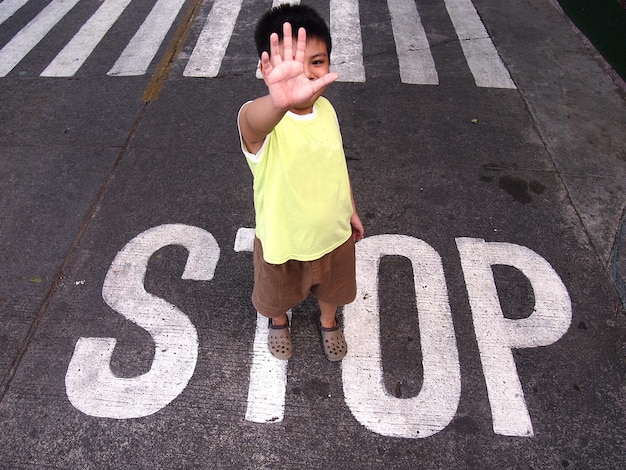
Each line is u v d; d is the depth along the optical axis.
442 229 3.59
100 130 4.44
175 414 2.57
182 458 2.42
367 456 2.44
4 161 4.09
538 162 4.19
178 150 4.23
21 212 3.66
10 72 5.22
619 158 4.26
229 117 4.62
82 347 2.84
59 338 2.88
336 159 1.94
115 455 2.42
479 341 2.92
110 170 4.02
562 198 3.86
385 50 5.60
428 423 2.56
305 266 2.19
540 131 4.52
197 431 2.51
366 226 3.60
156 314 3.01
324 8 6.39
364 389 2.69
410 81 5.13
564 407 2.64
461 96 4.94
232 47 5.64
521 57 5.54
